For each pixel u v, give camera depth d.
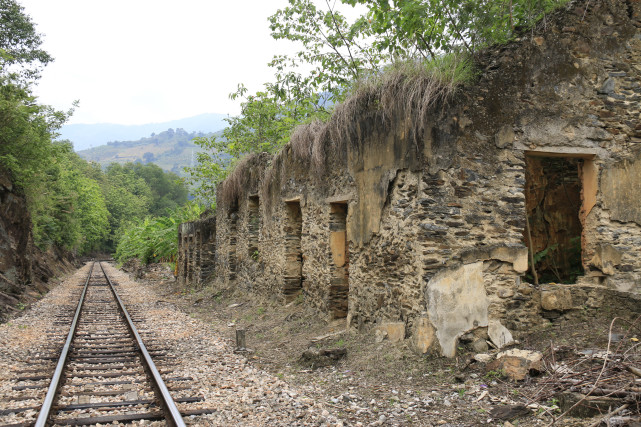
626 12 7.21
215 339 9.38
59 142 21.09
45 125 18.75
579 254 8.46
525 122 6.87
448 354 6.36
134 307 15.17
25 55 21.83
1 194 17.64
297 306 11.05
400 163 7.00
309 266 10.34
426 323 6.37
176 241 30.17
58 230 35.25
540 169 8.62
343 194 8.76
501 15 8.20
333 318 9.20
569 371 5.18
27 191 19.97
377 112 7.54
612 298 6.80
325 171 9.54
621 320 6.60
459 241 6.61
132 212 81.19
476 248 6.64
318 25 12.54
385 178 7.38
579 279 7.25
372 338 7.48
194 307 15.19
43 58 22.36
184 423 4.48
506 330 6.65
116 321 12.43
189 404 5.30
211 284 19.05
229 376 6.57
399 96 6.97
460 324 6.48
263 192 13.29
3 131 17.02
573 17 7.05
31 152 18.28
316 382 6.39
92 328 11.20
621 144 7.12
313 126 10.13
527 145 6.87
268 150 17.39
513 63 6.88
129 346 9.00
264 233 13.26
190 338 9.59
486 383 5.55
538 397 4.80
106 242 83.44
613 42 7.16
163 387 5.58
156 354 8.05
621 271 7.01
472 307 6.57
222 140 22.56
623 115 7.13
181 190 103.56
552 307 6.86
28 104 18.20
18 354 8.09
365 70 8.22
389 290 7.33
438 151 6.60
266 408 5.16
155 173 100.94
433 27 8.64
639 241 7.12
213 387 6.02
